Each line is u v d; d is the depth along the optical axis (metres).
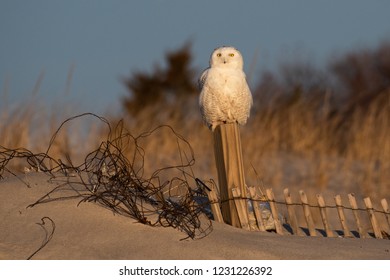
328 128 22.84
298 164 19.73
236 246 9.06
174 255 8.66
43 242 8.86
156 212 9.82
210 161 18.92
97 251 8.70
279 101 24.50
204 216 10.40
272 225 10.60
